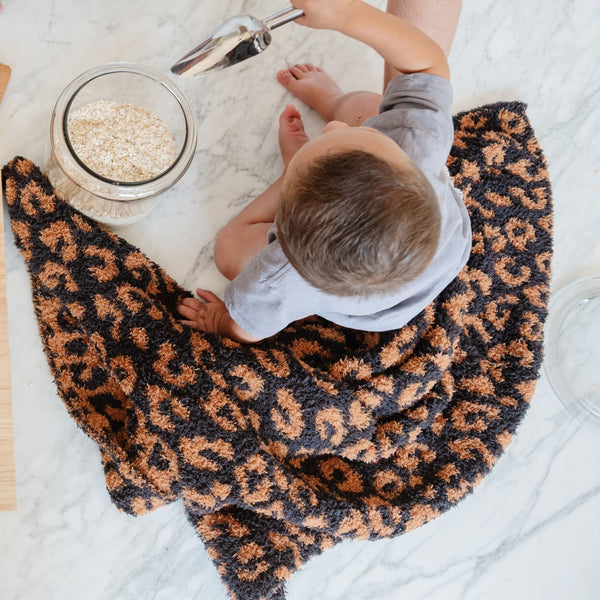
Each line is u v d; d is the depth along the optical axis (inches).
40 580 44.3
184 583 46.1
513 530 50.1
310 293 36.1
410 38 35.0
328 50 50.3
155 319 43.2
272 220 46.3
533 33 52.7
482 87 52.2
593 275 52.6
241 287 37.7
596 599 50.6
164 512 46.0
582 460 51.1
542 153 50.3
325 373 44.9
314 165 28.6
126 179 42.4
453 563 49.4
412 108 35.4
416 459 46.9
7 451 34.7
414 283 37.5
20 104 45.2
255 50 33.2
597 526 50.9
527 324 48.4
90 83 41.1
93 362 44.2
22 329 44.5
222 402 42.7
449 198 38.3
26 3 45.4
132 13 47.1
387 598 48.5
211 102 48.1
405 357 45.9
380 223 27.5
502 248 48.8
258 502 42.7
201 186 47.7
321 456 46.5
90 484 45.1
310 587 47.5
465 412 47.5
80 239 43.4
